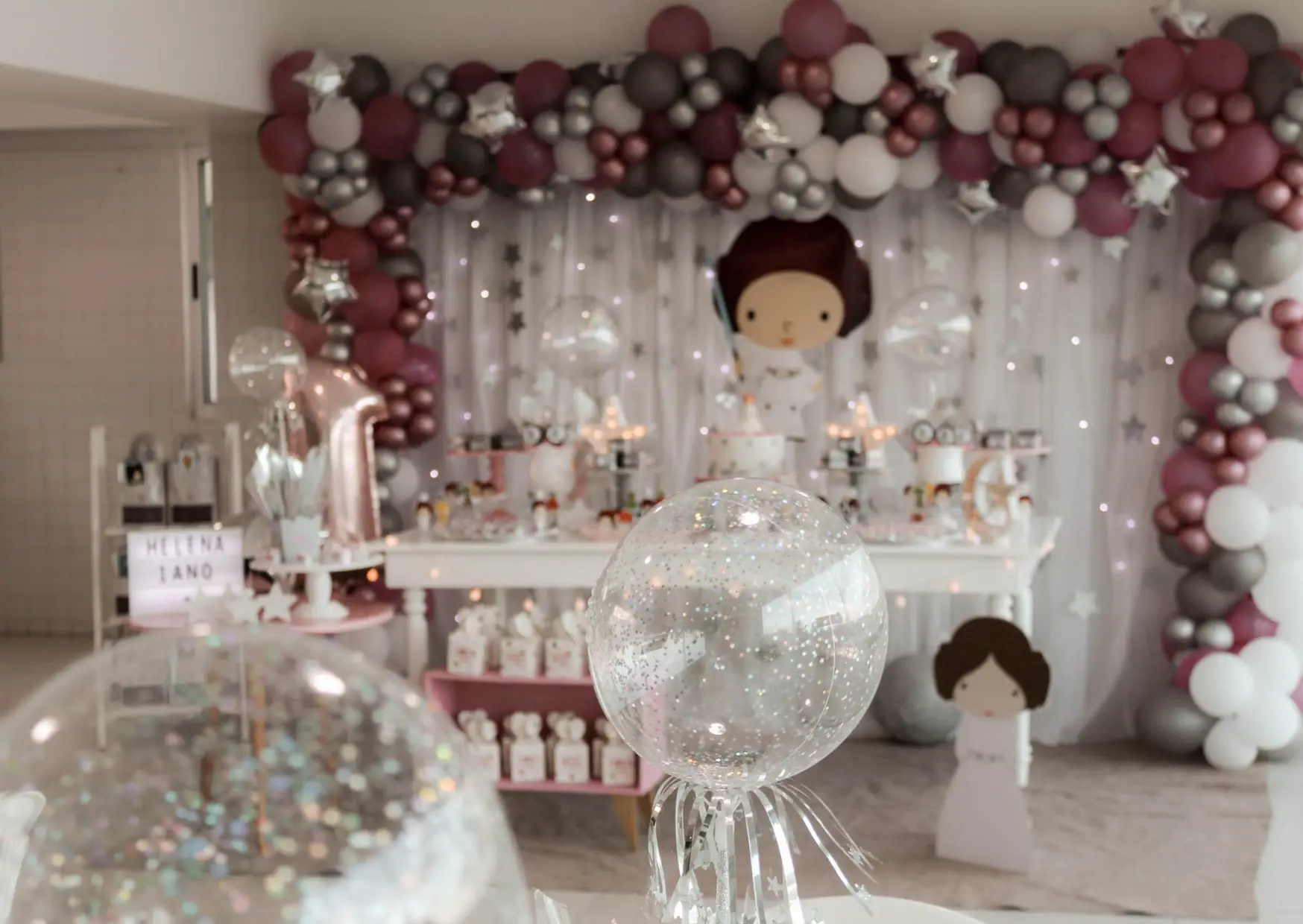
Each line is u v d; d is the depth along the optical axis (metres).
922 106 4.73
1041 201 4.74
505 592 5.37
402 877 0.61
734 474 4.35
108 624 4.41
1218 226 4.82
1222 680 4.67
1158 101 4.59
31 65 4.23
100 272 7.25
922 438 4.43
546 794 4.67
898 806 4.41
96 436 4.56
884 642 1.32
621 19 5.21
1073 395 5.11
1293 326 4.56
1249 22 4.64
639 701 1.27
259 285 5.52
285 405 4.21
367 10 5.35
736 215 5.22
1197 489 4.75
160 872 0.59
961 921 1.81
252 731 0.62
